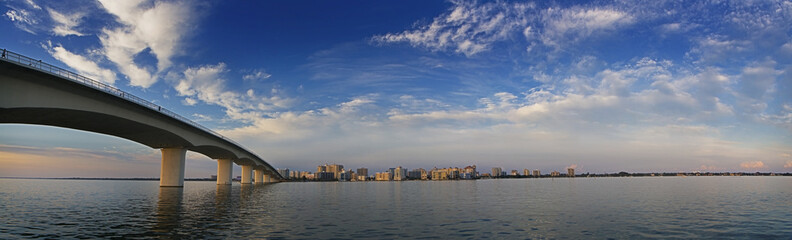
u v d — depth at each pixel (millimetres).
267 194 62438
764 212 33281
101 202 41875
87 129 58188
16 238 19609
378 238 20297
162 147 77375
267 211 33125
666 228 24234
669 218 29094
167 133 66062
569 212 33219
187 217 28312
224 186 104562
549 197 54562
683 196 55969
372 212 32938
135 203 40656
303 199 49938
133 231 21750
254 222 25812
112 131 61406
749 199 49250
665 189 82750
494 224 25625
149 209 34219
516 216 30172
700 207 37969
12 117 44344
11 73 36000
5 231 21688
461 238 20516
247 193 64875
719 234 22359
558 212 33188
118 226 23625
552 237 21000
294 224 25016
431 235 21359
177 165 77125
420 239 20156
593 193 66062
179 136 69125
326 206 38875
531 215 30906
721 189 81312
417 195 62094
